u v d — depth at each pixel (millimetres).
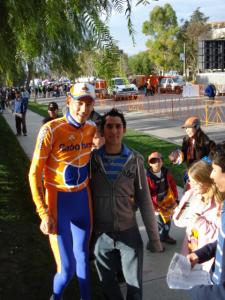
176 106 28766
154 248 3490
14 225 6113
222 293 2170
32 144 14664
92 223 3375
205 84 41531
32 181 3164
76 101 3098
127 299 3369
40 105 34906
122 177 3271
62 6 2793
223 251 2248
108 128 3246
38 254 5094
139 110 26953
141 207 3426
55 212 3271
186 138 5906
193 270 2762
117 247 3330
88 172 3330
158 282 4453
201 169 3377
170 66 61469
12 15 2943
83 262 3367
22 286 4273
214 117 21484
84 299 3434
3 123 22281
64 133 3150
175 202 5336
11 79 3361
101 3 2533
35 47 3061
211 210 3379
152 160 5262
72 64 3100
